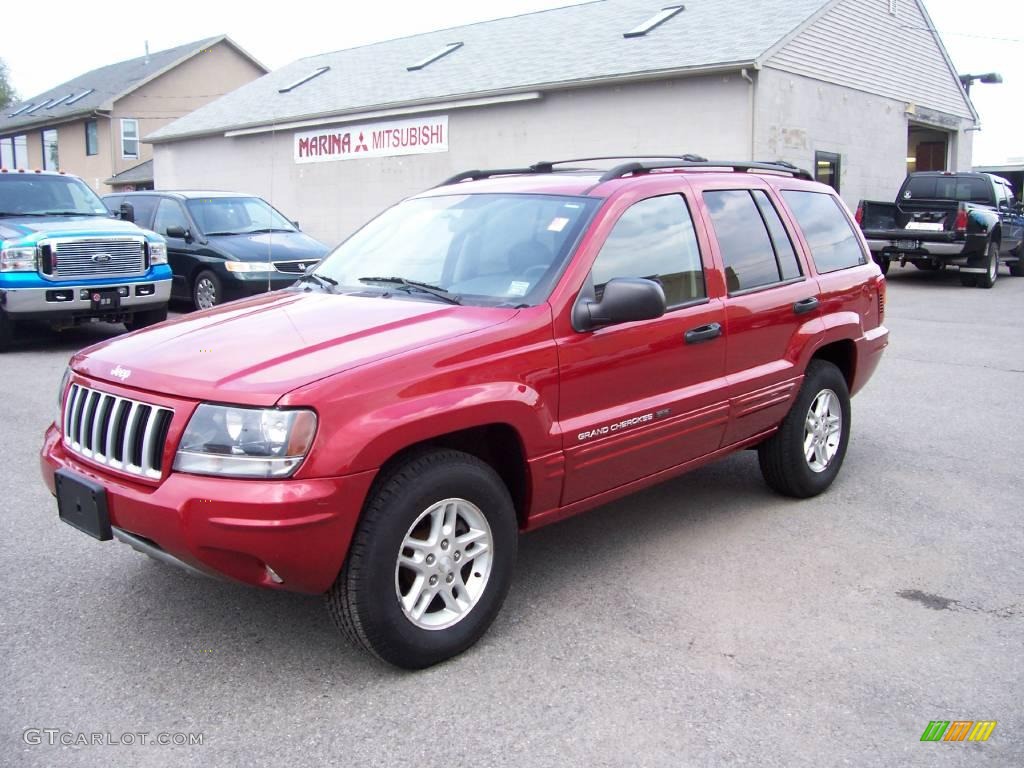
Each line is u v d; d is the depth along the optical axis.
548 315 3.80
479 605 3.63
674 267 4.42
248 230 13.39
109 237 10.37
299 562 3.12
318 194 23.70
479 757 2.96
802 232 5.38
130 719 3.17
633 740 3.05
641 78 16.78
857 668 3.52
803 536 4.89
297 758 2.96
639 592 4.19
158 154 28.47
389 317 3.78
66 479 3.54
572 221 4.14
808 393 5.26
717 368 4.61
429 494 3.38
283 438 3.06
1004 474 5.95
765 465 5.38
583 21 21.53
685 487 5.75
